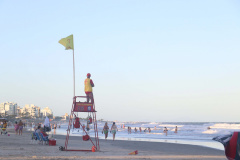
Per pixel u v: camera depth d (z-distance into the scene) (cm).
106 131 2966
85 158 1185
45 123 2338
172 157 1348
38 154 1283
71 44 1591
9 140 2286
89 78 1588
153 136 4678
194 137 4331
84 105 1578
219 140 814
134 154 1440
